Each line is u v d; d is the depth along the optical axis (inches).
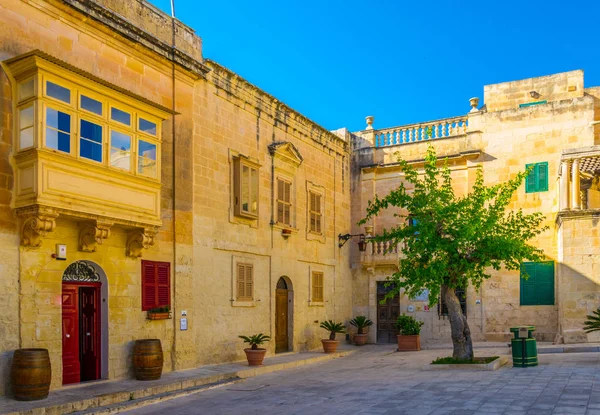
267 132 802.8
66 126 473.7
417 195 653.3
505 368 582.9
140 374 536.7
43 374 438.3
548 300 882.8
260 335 690.2
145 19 605.9
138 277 566.3
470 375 544.7
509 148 930.7
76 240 504.1
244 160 733.3
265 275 775.1
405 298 967.6
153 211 551.8
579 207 794.2
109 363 528.4
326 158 965.2
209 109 687.7
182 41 653.9
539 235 897.5
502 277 910.4
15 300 453.4
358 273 1014.4
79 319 524.1
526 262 901.2
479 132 952.3
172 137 625.3
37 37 490.6
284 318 829.2
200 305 645.9
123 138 526.3
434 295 625.0
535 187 907.4
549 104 914.1
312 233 900.0
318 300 903.1
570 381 469.4
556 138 903.1
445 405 399.9
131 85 581.6
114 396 466.6
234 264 708.0
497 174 933.2
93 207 487.2
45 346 472.1
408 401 423.5
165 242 604.4
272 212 797.9
